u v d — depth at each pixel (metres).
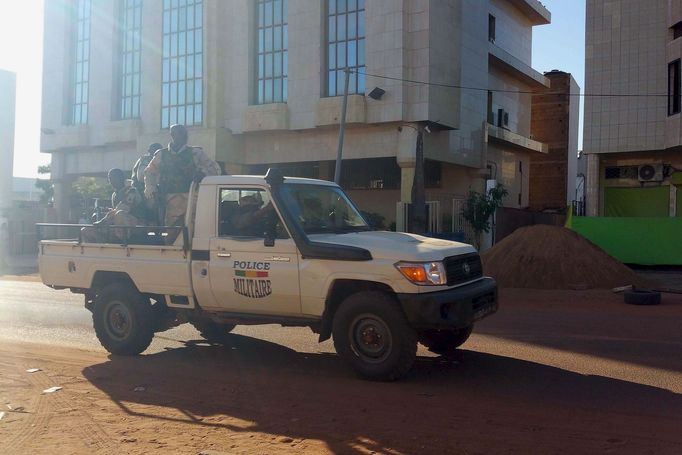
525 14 39.88
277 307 7.66
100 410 6.33
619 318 12.07
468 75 30.81
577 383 7.23
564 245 17.70
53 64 38.19
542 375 7.61
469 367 8.01
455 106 29.44
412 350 7.05
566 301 14.70
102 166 37.25
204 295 8.09
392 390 6.93
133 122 34.25
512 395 6.74
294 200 7.82
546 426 5.69
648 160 27.48
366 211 34.06
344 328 7.28
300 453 5.08
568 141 43.19
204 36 31.73
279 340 9.94
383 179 34.22
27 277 22.78
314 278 7.33
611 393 6.80
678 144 24.03
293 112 29.81
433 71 27.41
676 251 22.98
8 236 35.38
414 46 27.33
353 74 28.50
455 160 30.39
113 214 9.37
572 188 45.09
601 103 26.23
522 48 40.28
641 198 27.98
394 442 5.30
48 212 38.91
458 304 7.00
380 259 7.06
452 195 30.42
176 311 8.61
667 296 15.45
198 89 32.44
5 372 7.94
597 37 26.27
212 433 5.60
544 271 17.22
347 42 28.66
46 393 6.95
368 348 7.25
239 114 31.27
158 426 5.82
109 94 35.69
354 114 27.75
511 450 5.09
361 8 28.34
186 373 7.86
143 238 8.77
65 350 9.38
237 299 7.88
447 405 6.36
